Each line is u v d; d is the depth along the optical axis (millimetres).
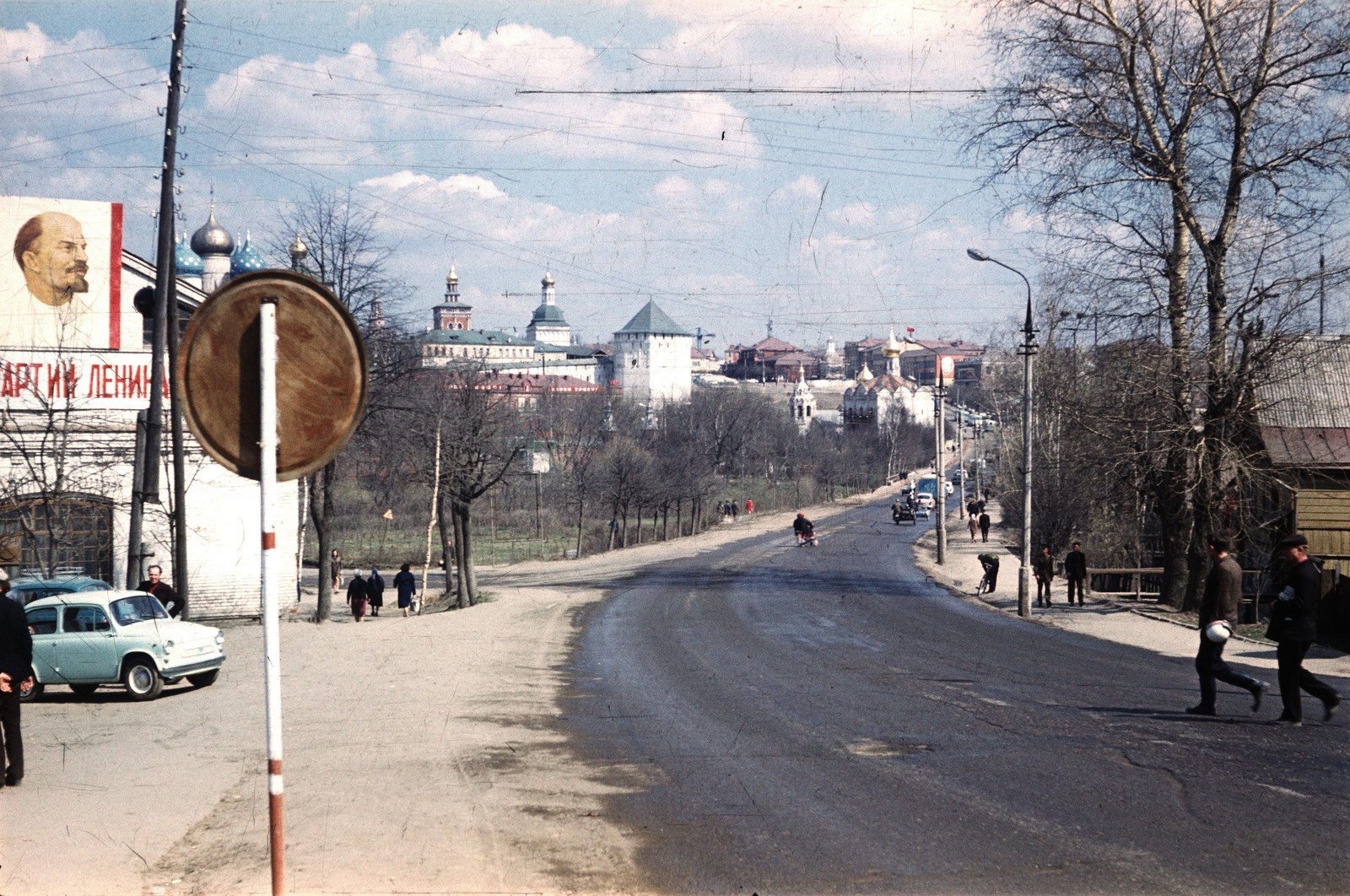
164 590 27672
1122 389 38094
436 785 11578
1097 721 15445
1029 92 37312
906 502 120250
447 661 23656
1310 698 17891
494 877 8438
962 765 12406
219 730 15445
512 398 122500
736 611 37906
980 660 24234
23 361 38219
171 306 30250
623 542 89875
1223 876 8359
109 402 39469
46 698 20609
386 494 96625
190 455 41375
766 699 18109
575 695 18734
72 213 40469
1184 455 37125
